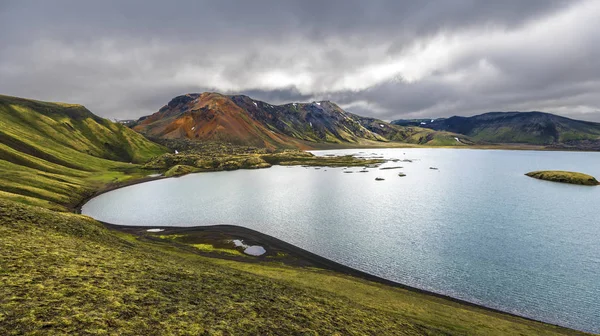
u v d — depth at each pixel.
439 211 102.12
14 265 20.53
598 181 165.50
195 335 16.98
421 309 38.16
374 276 55.00
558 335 35.47
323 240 74.19
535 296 48.06
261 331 19.73
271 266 55.25
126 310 17.88
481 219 91.38
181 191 152.88
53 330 14.14
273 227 85.75
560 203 112.69
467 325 34.50
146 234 79.44
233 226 87.31
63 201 113.88
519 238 74.00
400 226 85.00
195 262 42.34
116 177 190.62
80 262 24.62
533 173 186.12
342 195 134.00
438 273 56.22
